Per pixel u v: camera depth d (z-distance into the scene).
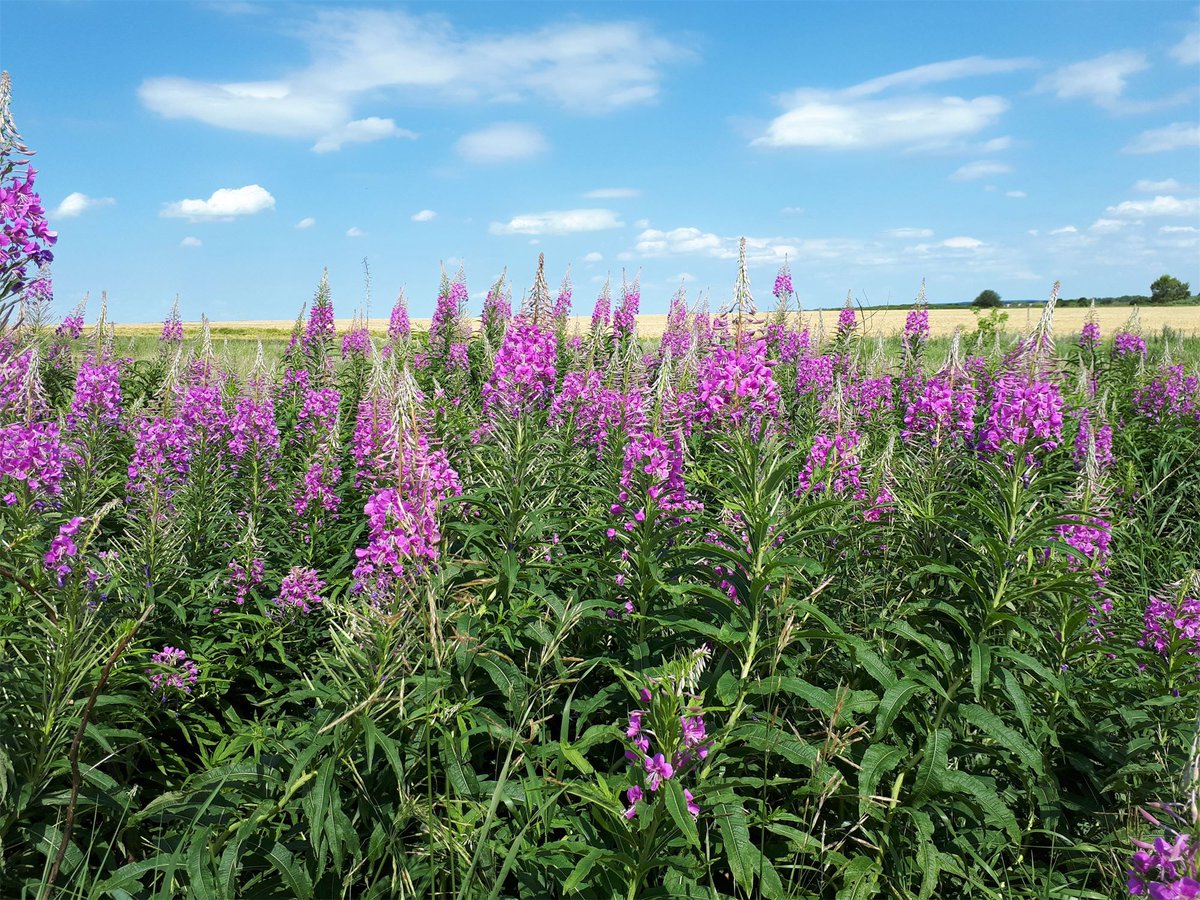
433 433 4.77
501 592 4.97
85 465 7.09
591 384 9.07
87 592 4.41
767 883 3.37
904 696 3.91
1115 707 4.67
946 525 5.06
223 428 7.79
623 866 3.36
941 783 3.79
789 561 4.14
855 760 4.05
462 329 15.16
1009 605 4.49
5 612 4.94
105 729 4.35
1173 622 4.70
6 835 3.78
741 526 5.12
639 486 5.12
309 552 7.24
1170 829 2.63
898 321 42.53
